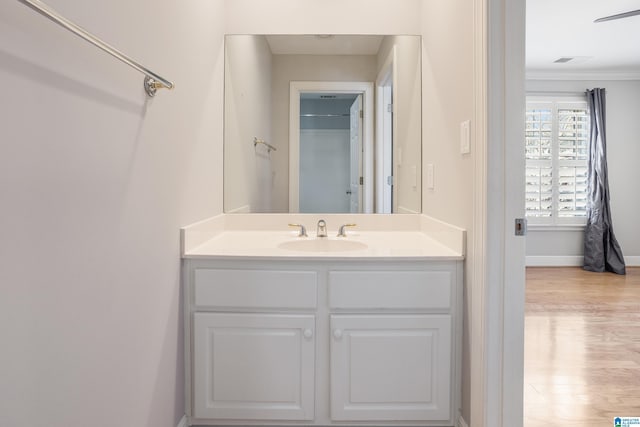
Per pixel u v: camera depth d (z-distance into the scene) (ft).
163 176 4.82
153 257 4.58
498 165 4.82
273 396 5.62
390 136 7.74
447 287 5.55
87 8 3.28
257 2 7.62
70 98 3.10
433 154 6.94
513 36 4.75
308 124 7.78
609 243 16.97
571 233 17.98
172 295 5.16
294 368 5.60
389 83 7.70
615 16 10.93
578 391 7.20
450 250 5.90
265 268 5.56
